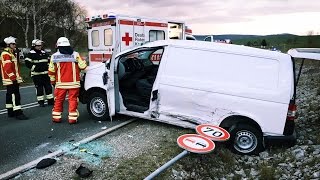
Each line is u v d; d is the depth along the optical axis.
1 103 9.52
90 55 12.45
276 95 5.64
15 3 42.56
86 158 5.09
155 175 4.31
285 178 5.26
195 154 5.49
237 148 5.94
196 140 5.20
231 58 5.99
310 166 5.52
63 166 4.78
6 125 6.89
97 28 11.96
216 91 6.02
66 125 6.88
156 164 4.98
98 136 6.07
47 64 8.84
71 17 52.25
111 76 6.80
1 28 44.28
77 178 4.43
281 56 5.75
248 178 5.24
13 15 43.28
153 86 6.55
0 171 4.57
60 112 7.08
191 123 6.29
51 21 47.84
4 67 7.12
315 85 14.96
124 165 4.88
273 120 5.68
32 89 12.62
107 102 7.04
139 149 5.54
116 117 7.51
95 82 7.14
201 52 6.20
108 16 11.23
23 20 43.50
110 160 5.05
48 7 46.06
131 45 11.76
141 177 4.56
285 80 5.65
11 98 7.46
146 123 7.05
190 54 6.28
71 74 6.84
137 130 6.57
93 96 7.21
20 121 7.22
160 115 6.56
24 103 9.33
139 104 7.05
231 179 5.18
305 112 9.12
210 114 6.10
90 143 5.75
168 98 6.41
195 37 15.80
